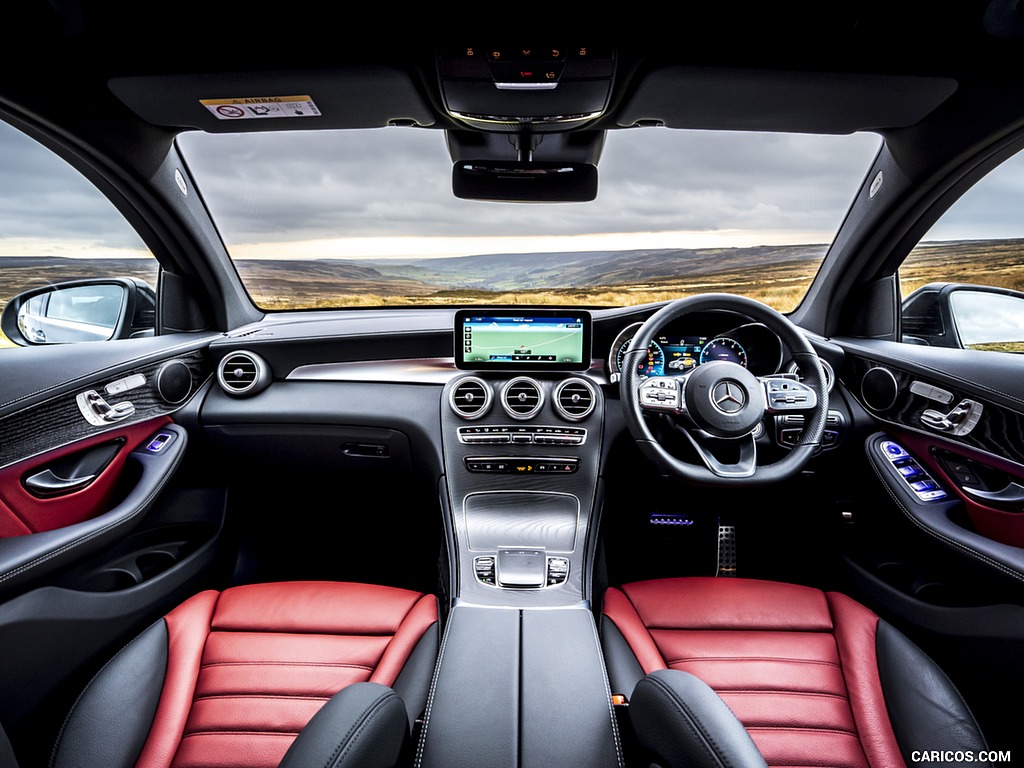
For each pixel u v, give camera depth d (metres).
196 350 2.23
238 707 1.25
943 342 2.20
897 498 1.80
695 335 2.12
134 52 1.56
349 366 2.30
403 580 2.34
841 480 2.12
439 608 1.70
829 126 1.93
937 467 1.78
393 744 0.85
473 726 1.09
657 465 1.66
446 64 1.58
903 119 1.84
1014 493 1.55
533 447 1.96
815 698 1.27
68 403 1.68
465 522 1.84
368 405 2.11
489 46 1.51
